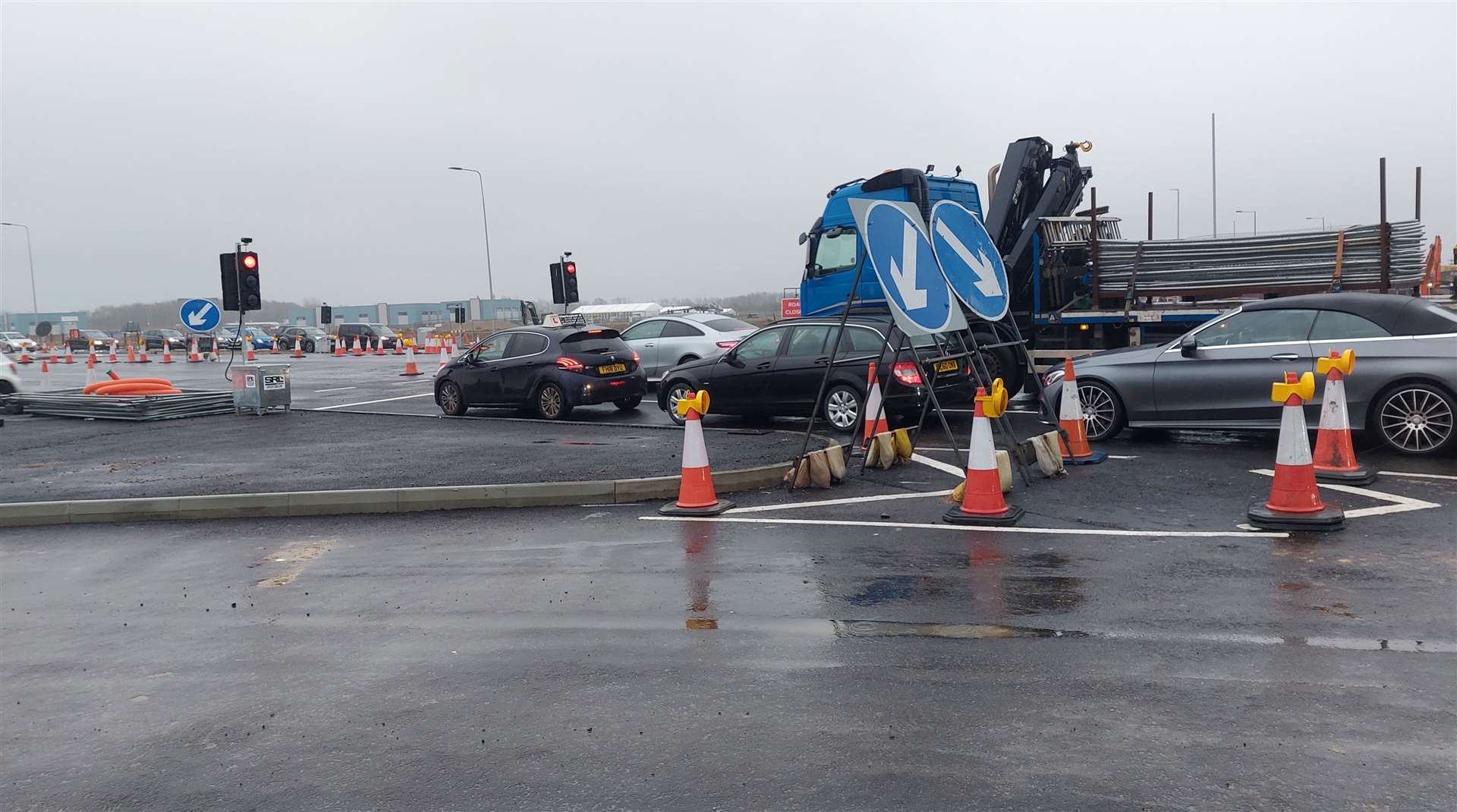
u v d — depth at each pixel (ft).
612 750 12.85
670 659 16.11
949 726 13.12
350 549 25.05
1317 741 12.26
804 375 42.57
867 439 34.09
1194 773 11.59
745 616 18.17
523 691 14.98
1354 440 33.65
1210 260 43.86
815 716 13.61
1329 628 16.25
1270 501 23.40
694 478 27.53
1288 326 33.01
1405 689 13.70
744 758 12.44
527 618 18.63
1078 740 12.55
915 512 26.22
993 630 16.85
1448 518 23.02
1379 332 31.45
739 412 45.16
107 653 17.61
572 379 51.93
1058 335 48.32
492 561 23.12
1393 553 20.35
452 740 13.35
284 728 14.01
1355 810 10.66
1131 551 21.48
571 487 29.58
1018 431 40.27
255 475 34.37
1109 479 29.50
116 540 27.25
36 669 16.92
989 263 32.09
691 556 22.71
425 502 29.63
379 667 16.31
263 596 20.93
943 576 20.20
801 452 30.37
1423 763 11.60
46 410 58.39
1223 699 13.62
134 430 50.88
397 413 57.67
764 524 25.73
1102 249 46.03
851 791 11.49
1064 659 15.35
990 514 24.67
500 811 11.39
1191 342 34.47
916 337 40.29
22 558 25.49
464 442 42.16
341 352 152.87
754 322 127.85
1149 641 15.98
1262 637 15.93
